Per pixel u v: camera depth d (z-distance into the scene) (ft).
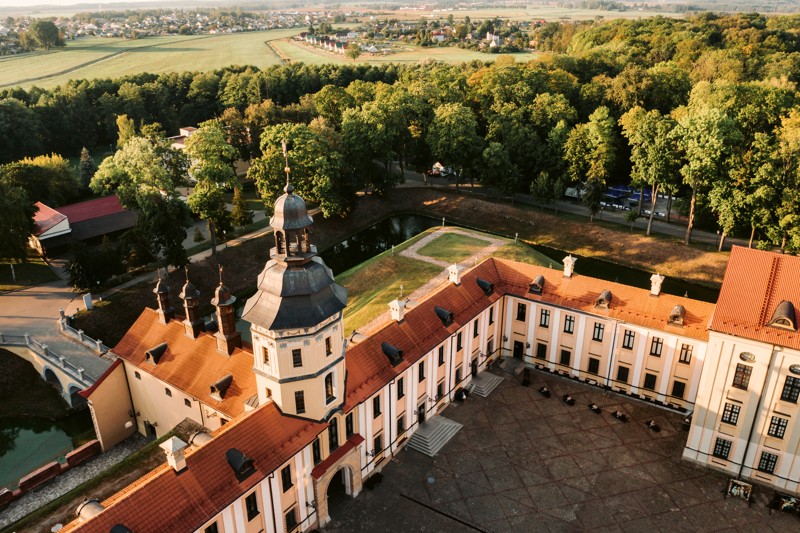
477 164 422.00
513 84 482.69
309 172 370.73
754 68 549.54
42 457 221.46
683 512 174.81
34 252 354.95
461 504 177.88
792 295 172.04
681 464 192.65
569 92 503.20
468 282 231.30
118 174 306.96
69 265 297.74
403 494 181.37
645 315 212.64
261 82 593.83
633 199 422.82
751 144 336.70
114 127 568.41
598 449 199.00
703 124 315.99
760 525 170.30
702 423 186.39
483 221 420.77
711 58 549.54
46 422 239.50
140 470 176.04
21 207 313.73
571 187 436.35
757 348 169.78
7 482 209.15
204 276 329.52
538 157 412.36
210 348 194.59
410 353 195.42
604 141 378.94
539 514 174.60
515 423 211.20
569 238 386.11
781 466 178.70
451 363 215.92
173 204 309.63
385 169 438.40
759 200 299.58
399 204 454.40
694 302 210.18
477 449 199.41
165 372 196.54
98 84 588.91
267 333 147.02
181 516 131.54
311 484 163.02
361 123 412.98
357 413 174.50
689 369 206.90
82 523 121.60
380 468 191.52
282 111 496.64
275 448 150.82
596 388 228.84
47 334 270.67
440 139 419.54
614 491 182.39
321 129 404.16
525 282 237.86
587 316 221.05
